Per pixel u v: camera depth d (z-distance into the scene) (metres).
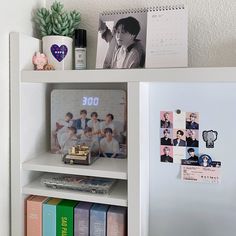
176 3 0.79
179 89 0.79
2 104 0.71
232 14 0.76
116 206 0.73
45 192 0.73
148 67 0.73
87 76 0.68
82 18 0.86
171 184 0.82
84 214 0.71
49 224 0.73
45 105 0.86
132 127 0.66
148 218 0.83
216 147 0.77
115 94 0.80
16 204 0.74
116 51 0.78
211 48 0.77
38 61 0.78
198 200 0.80
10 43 0.73
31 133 0.79
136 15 0.78
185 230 0.82
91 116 0.82
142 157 0.70
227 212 0.78
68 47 0.81
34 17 0.83
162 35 0.74
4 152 0.73
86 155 0.74
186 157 0.79
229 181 0.77
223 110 0.76
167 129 0.80
